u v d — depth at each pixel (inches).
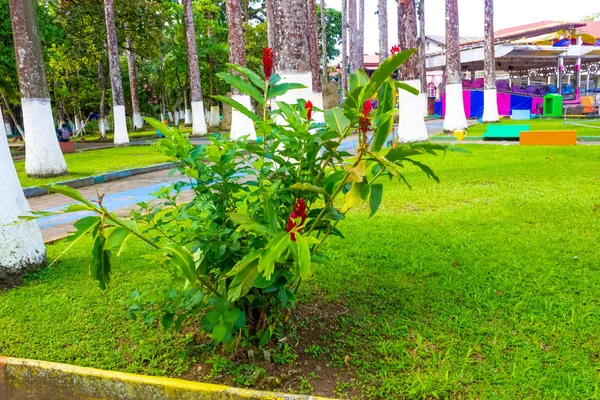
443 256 174.2
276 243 87.7
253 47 1109.7
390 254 178.9
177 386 105.3
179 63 1083.9
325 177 116.3
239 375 108.8
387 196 277.4
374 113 106.7
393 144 106.8
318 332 126.0
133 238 217.0
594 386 99.1
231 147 112.7
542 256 168.4
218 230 107.5
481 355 113.1
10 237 172.2
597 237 185.8
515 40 1186.0
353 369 110.7
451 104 663.8
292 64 313.6
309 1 873.5
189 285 119.1
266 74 116.7
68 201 345.4
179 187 114.7
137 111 1306.6
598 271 153.4
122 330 134.1
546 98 999.6
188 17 872.9
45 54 797.2
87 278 174.4
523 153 412.2
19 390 118.1
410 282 155.3
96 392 111.5
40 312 146.9
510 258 168.4
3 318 144.6
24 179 425.4
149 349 122.5
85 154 669.9
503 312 131.0
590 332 118.7
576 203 236.8
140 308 115.5
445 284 150.4
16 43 418.9
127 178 447.8
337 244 192.9
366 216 235.3
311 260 106.9
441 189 288.8
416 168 366.9
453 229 206.2
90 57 962.7
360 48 1342.3
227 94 1143.6
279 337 119.6
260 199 113.5
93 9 867.4
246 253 106.1
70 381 113.7
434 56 1327.5
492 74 805.2
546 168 337.7
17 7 417.4
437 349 116.4
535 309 131.2
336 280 157.6
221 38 1206.3
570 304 132.7
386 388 102.3
